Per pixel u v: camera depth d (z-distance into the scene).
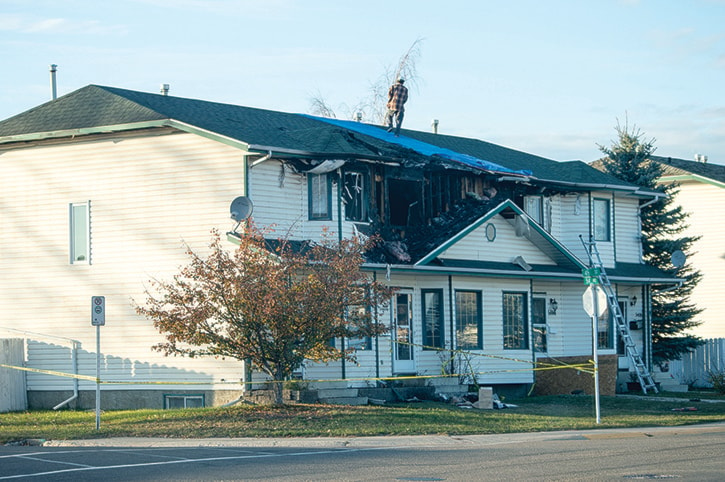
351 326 44.41
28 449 32.78
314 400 44.22
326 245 42.97
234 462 27.70
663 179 79.06
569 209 63.44
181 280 46.84
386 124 68.94
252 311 39.31
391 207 53.25
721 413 45.19
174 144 47.81
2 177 51.69
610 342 62.88
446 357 51.81
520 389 55.41
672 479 23.47
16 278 50.97
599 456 28.48
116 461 28.12
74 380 49.50
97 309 37.00
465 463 27.12
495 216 54.38
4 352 49.25
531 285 56.56
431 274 50.84
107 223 49.06
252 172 46.44
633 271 65.56
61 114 51.53
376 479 23.88
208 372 46.47
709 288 77.38
